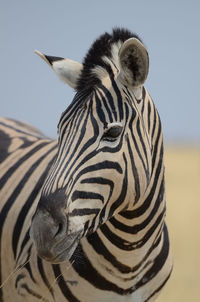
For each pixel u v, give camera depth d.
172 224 28.56
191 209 32.56
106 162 8.78
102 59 9.26
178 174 52.81
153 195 9.86
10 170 12.02
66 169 8.64
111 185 8.88
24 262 10.33
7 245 10.98
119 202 9.09
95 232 9.80
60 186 8.55
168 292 18.98
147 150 9.45
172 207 33.22
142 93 9.64
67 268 9.84
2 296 11.10
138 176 9.21
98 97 8.95
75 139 8.77
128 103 9.16
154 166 9.85
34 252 10.20
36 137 13.19
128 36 9.66
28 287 10.31
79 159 8.68
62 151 8.84
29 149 12.38
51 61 9.71
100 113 8.85
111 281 9.91
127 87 9.23
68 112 9.07
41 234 8.47
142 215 9.73
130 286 10.06
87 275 9.83
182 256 23.33
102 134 8.80
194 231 27.20
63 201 8.49
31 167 11.65
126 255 9.82
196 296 18.62
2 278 11.21
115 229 9.70
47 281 10.02
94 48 9.38
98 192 8.75
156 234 10.13
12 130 13.54
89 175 8.68
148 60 9.07
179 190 40.72
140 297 10.28
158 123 9.92
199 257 23.14
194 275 20.92
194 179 48.41
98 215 8.89
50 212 8.46
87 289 9.90
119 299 10.05
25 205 10.95
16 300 10.68
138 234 9.80
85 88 9.12
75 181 8.62
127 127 9.09
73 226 8.55
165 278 10.66
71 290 9.92
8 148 12.80
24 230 10.65
